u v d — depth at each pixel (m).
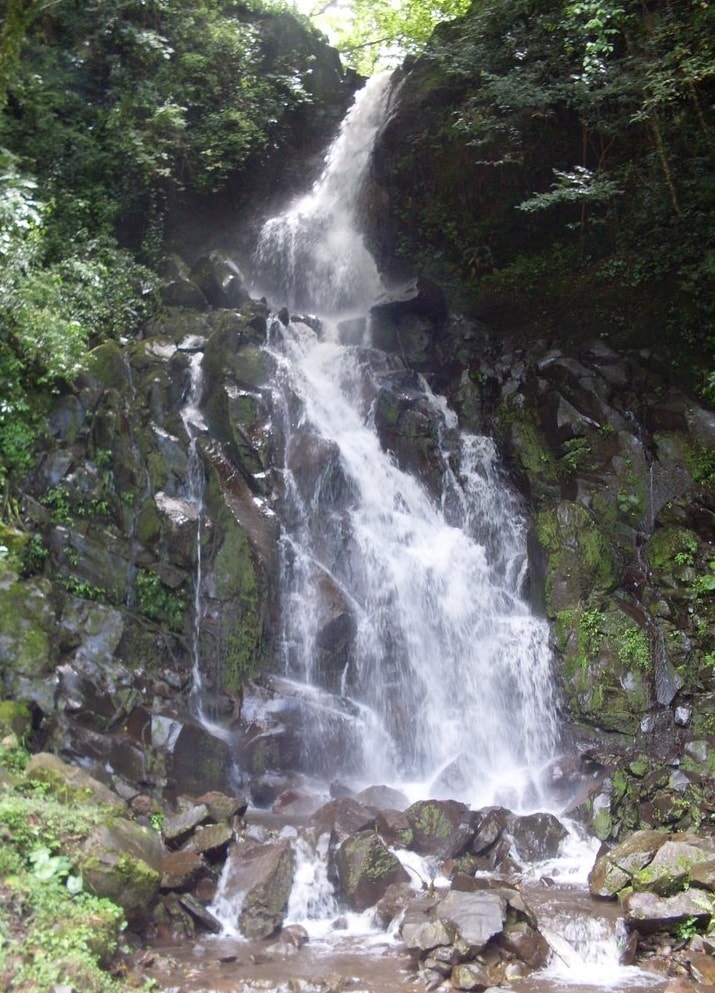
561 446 13.39
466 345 14.75
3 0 13.34
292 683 10.66
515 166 15.71
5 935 5.98
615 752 10.54
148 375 12.05
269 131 18.06
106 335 12.88
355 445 12.73
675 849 7.97
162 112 15.66
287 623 10.93
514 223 15.84
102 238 14.25
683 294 14.03
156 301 13.80
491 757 11.03
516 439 13.52
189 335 12.99
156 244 15.66
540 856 8.85
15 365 10.74
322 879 8.02
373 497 12.35
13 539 9.73
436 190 16.30
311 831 8.46
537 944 7.05
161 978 6.54
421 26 23.61
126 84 16.36
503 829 8.88
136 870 6.94
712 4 13.29
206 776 9.52
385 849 8.02
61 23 16.28
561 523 11.94
